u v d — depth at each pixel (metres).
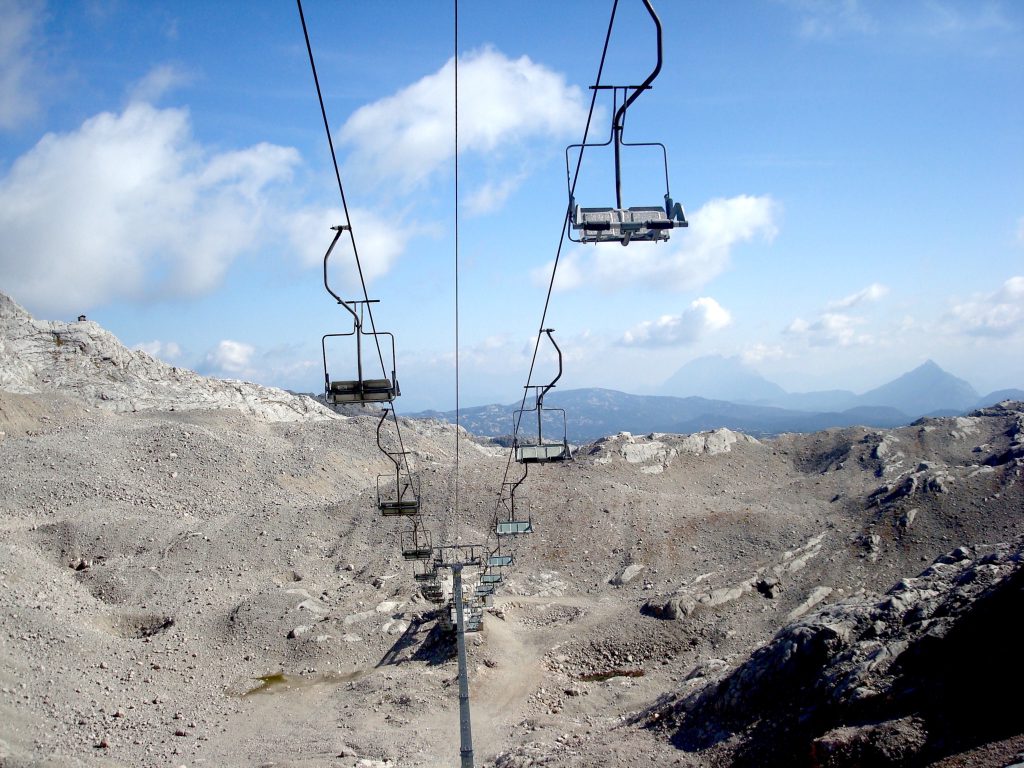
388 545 56.53
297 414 116.00
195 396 101.31
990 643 19.41
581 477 66.56
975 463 64.25
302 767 29.83
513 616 46.72
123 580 49.59
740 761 21.55
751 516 56.06
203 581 51.34
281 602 47.66
